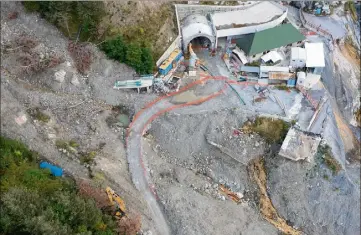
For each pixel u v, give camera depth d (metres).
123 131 48.31
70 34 51.88
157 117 49.09
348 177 49.81
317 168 48.78
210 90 52.03
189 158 48.75
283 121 49.78
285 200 48.00
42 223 32.16
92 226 36.56
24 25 51.97
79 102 48.59
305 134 49.00
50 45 51.03
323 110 52.12
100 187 41.62
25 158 41.34
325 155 49.16
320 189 48.41
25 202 33.97
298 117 50.22
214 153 49.06
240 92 52.06
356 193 49.38
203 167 48.59
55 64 49.22
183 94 51.38
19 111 45.47
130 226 39.16
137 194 43.56
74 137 45.84
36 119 45.59
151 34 52.88
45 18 52.41
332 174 48.94
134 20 52.44
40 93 47.81
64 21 51.00
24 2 52.56
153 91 51.44
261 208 47.38
